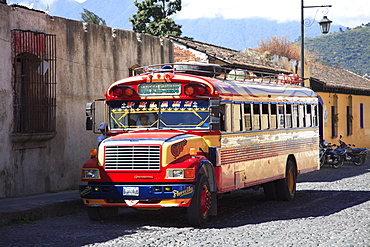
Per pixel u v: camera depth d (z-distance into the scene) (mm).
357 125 41531
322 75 39281
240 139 13133
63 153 16375
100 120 18188
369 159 35719
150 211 13750
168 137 11227
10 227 11047
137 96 12227
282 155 15695
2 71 14055
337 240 9805
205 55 25688
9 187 14258
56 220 12156
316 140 18656
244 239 9867
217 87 12102
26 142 14836
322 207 14492
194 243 9477
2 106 14070
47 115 15461
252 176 13781
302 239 9883
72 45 16812
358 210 13820
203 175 11492
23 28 14781
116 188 11023
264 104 14625
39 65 15266
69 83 16672
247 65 26250
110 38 18766
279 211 13836
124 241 9602
